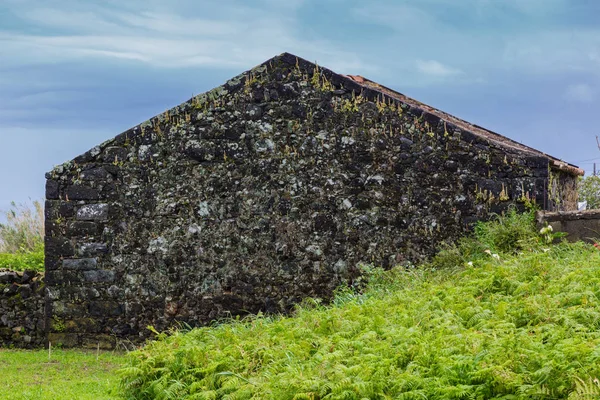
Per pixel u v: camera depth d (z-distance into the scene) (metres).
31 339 16.06
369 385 7.00
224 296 15.52
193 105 15.74
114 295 15.74
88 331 15.79
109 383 11.44
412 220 15.30
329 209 15.44
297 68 15.66
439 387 6.71
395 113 15.45
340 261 15.34
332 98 15.57
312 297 15.34
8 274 16.17
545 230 13.44
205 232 15.60
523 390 6.34
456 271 13.00
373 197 15.39
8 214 22.89
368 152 15.46
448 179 15.27
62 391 10.98
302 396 7.07
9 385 11.59
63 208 15.88
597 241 13.12
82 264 15.80
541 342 7.35
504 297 9.60
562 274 10.16
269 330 10.31
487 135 19.09
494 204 15.13
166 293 15.62
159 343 9.91
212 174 15.65
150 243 15.70
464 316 9.08
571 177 18.61
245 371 8.50
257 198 15.56
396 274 14.22
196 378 8.68
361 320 9.62
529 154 15.14
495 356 7.14
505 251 13.81
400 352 7.76
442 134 15.31
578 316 8.06
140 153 15.80
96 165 15.88
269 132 15.60
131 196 15.80
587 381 6.23
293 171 15.55
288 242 15.46
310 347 8.82
